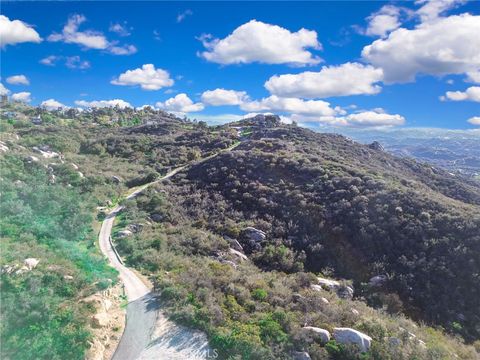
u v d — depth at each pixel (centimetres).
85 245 3662
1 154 5112
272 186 5644
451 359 2277
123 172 6812
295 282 3225
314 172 5816
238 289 2755
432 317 3256
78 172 5753
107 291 2620
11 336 1947
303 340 2131
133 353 2116
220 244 4050
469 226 3984
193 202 5441
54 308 2192
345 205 4738
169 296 2670
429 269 3662
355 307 2869
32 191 4256
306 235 4462
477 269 3531
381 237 4175
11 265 2384
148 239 3928
